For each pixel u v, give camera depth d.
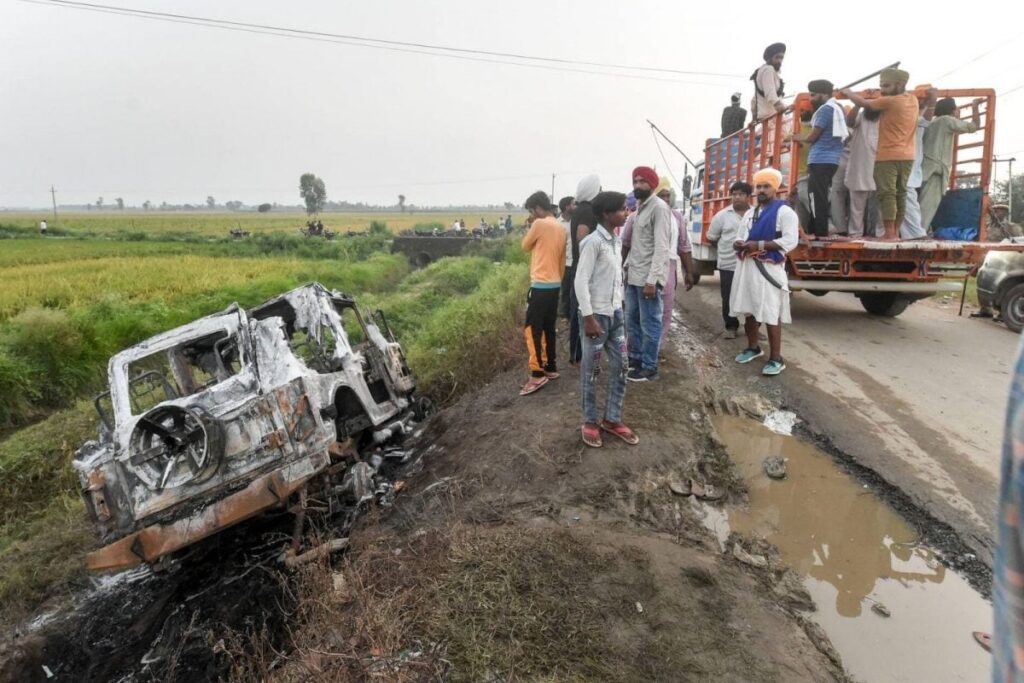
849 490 4.48
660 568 3.43
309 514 5.03
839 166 8.04
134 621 4.76
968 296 11.72
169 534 4.40
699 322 8.84
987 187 7.92
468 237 33.50
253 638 3.68
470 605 3.07
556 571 3.31
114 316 13.47
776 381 6.30
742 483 4.53
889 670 2.94
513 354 8.36
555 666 2.72
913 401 5.83
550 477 4.48
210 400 4.82
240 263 27.58
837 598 3.44
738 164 9.53
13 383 9.77
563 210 7.70
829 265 7.57
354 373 6.28
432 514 4.42
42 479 7.24
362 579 3.55
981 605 3.39
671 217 6.57
